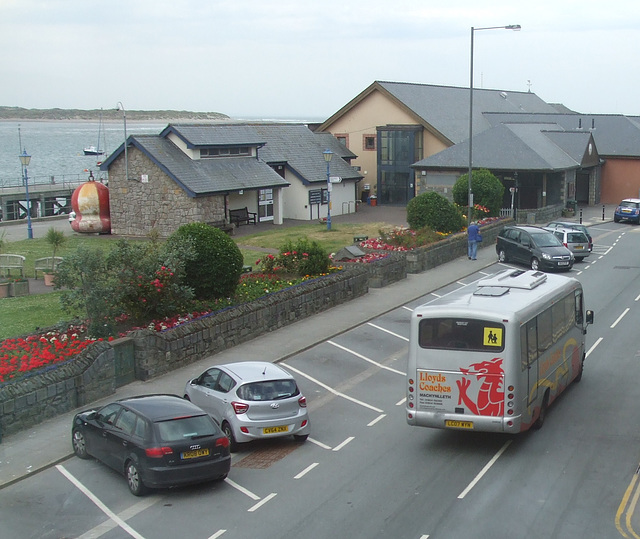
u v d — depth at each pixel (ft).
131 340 66.33
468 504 42.70
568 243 125.49
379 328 85.66
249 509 42.73
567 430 55.06
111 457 47.14
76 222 151.74
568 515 41.16
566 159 186.91
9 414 54.60
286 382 53.21
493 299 52.95
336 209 181.68
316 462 49.96
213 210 147.23
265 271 96.84
